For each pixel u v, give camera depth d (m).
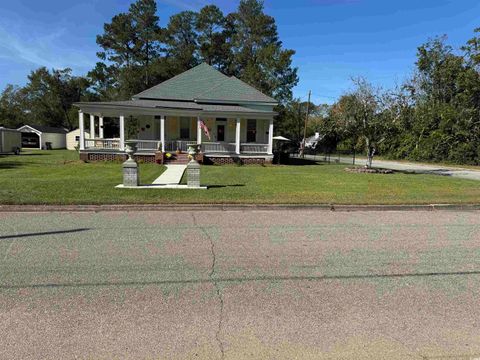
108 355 2.57
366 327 3.05
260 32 50.19
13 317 3.09
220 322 3.09
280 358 2.58
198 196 9.30
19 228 6.17
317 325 3.07
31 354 2.56
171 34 49.19
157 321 3.08
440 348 2.75
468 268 4.57
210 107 24.25
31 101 63.66
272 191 10.63
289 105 47.97
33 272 4.13
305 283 3.99
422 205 8.98
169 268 4.36
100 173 14.84
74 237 5.65
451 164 28.23
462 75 32.03
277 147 29.95
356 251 5.25
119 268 4.32
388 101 19.22
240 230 6.37
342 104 21.45
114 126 44.88
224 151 22.78
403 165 27.31
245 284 3.93
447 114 30.20
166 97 26.41
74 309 3.26
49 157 25.98
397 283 4.04
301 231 6.40
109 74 49.50
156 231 6.16
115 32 48.19
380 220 7.54
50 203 7.94
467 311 3.38
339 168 20.98
